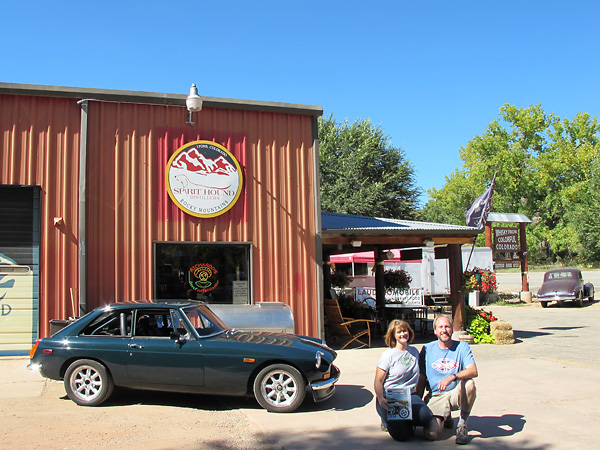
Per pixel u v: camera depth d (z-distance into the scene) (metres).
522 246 25.83
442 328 5.56
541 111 49.91
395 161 36.16
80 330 6.92
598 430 5.88
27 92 9.98
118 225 10.23
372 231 11.88
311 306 11.17
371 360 10.34
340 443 5.42
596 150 48.25
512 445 5.36
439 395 5.59
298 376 6.59
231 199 10.91
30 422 6.01
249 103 11.14
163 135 10.66
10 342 9.76
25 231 9.96
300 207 11.34
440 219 61.28
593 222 46.59
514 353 11.01
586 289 23.50
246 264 10.98
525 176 49.16
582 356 10.64
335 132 37.09
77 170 10.16
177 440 5.45
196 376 6.62
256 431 5.81
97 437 5.51
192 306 7.22
